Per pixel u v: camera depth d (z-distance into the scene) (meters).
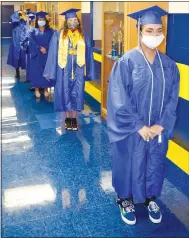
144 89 2.27
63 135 4.39
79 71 4.40
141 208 2.75
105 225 2.53
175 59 3.51
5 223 2.54
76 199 2.87
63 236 2.40
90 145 4.06
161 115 2.37
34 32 6.02
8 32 17.72
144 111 2.32
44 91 6.50
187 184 3.13
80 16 6.42
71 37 4.31
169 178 3.24
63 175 3.30
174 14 3.47
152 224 2.54
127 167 2.43
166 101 2.37
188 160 3.32
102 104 5.11
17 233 2.43
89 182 3.16
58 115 5.27
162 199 2.88
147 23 2.19
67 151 3.88
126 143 2.38
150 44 2.20
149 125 2.37
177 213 2.68
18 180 3.19
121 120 2.30
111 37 4.86
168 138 2.43
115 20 4.73
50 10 7.95
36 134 4.43
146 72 2.25
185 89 3.38
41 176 3.28
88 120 5.01
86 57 4.49
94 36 6.03
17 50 7.83
